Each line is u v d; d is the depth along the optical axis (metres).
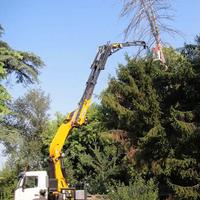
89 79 21.58
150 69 23.69
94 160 31.09
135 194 18.91
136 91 23.55
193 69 21.28
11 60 30.14
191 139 20.28
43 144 40.12
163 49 22.09
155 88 23.19
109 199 20.33
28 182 23.58
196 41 22.56
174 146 21.12
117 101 25.73
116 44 22.06
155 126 21.59
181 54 22.88
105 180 28.89
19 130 34.59
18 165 35.16
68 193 19.72
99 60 21.84
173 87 22.30
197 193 19.98
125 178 28.52
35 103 42.69
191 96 21.62
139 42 21.27
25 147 37.09
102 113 30.02
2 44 31.98
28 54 32.28
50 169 20.20
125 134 25.34
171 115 20.80
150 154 22.30
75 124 20.97
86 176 32.59
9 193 31.56
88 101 21.36
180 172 20.52
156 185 20.72
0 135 30.30
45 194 21.48
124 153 27.94
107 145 31.22
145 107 22.48
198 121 21.05
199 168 20.41
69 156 35.38
